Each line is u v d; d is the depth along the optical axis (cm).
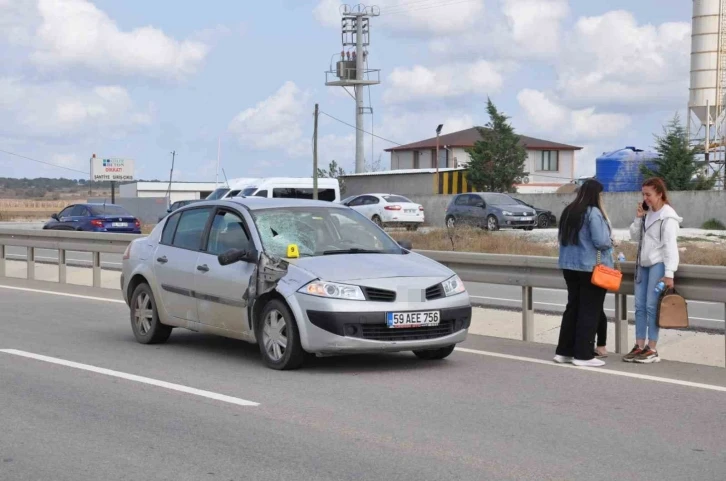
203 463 612
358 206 4166
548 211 4197
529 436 674
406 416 736
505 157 5534
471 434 680
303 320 884
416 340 894
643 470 593
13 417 738
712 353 1005
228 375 902
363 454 629
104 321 1291
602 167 4891
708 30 5303
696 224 4019
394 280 895
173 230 1086
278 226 977
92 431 695
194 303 1020
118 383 867
